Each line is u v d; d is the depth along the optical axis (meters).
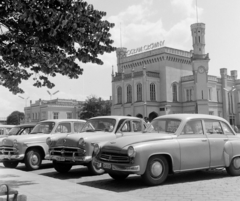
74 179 9.60
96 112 59.41
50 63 7.41
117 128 10.73
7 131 18.58
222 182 8.52
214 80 51.31
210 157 8.90
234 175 9.51
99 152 8.54
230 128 9.86
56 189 7.35
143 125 11.61
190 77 49.94
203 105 47.94
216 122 9.58
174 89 50.75
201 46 51.31
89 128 11.27
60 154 10.27
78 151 9.74
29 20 6.16
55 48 7.29
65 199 6.24
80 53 7.21
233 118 53.34
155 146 7.95
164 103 48.84
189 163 8.48
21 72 8.65
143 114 47.41
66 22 6.22
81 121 13.62
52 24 6.30
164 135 8.48
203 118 9.32
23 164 14.48
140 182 8.63
